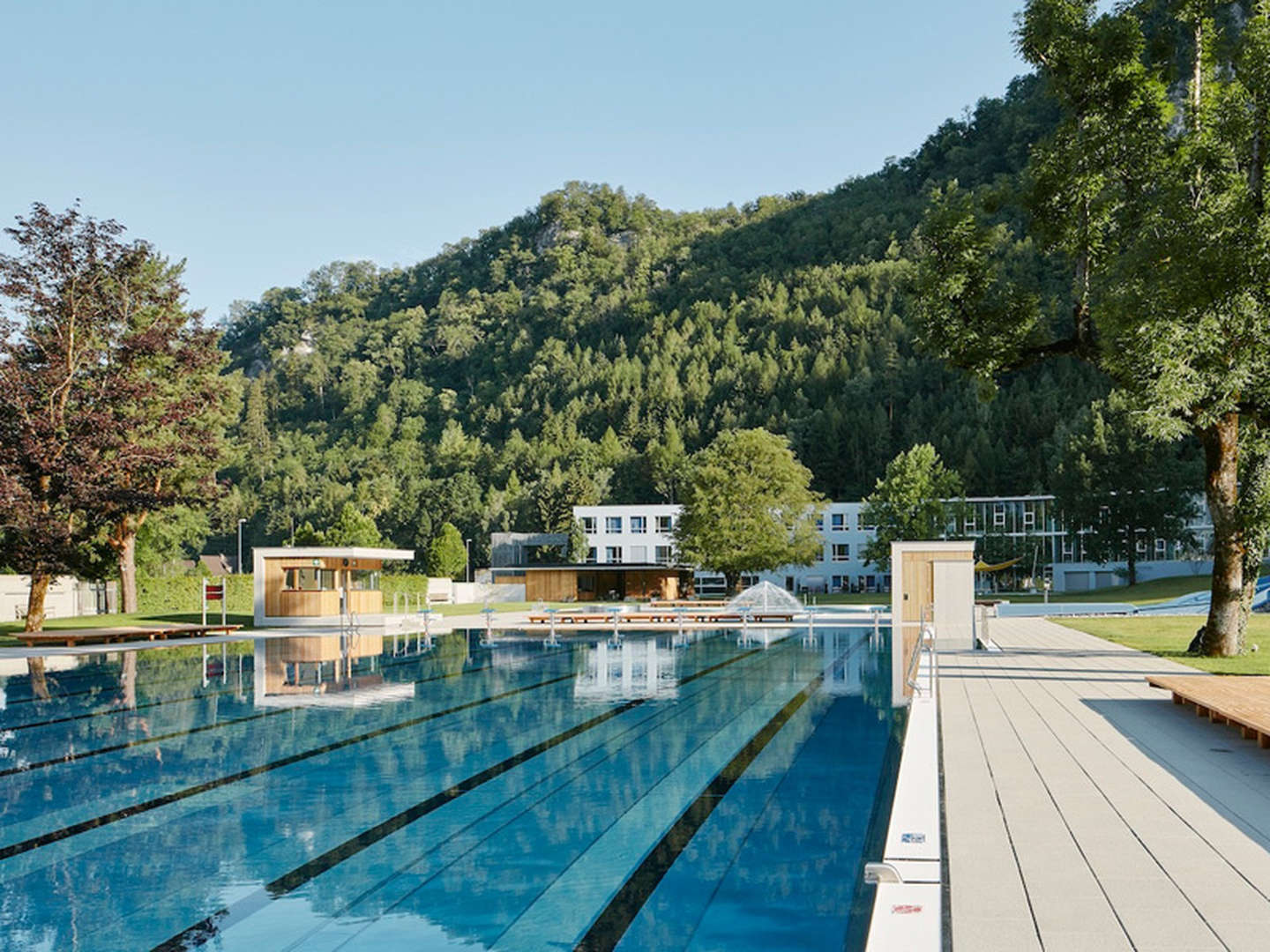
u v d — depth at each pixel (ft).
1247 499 65.10
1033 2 67.10
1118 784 26.91
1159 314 55.83
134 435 124.98
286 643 95.76
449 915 19.51
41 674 67.72
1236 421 66.03
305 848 24.27
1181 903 16.98
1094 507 231.30
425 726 43.68
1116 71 65.05
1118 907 16.79
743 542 214.69
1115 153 65.67
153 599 158.61
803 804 28.48
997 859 19.76
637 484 458.50
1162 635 85.71
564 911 19.70
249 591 162.09
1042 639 81.92
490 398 627.46
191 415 125.59
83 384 106.73
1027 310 69.56
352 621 118.11
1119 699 44.80
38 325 109.09
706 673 67.00
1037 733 35.29
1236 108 60.70
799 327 565.12
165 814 27.89
